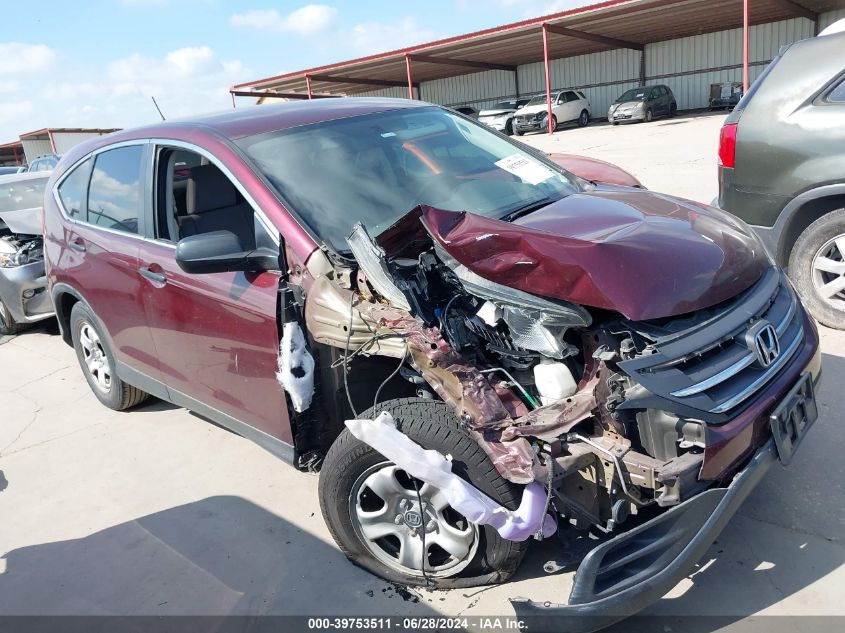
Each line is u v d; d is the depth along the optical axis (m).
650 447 2.23
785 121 4.39
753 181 4.58
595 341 2.35
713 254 2.60
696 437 2.16
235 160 3.25
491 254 2.42
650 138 18.91
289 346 2.70
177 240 3.61
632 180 4.02
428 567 2.63
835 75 4.25
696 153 13.47
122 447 4.31
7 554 3.36
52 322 7.46
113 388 4.64
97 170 4.26
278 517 3.37
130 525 3.46
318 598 2.77
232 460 4.00
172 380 3.79
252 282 3.03
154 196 3.73
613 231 2.71
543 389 2.38
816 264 4.55
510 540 2.34
